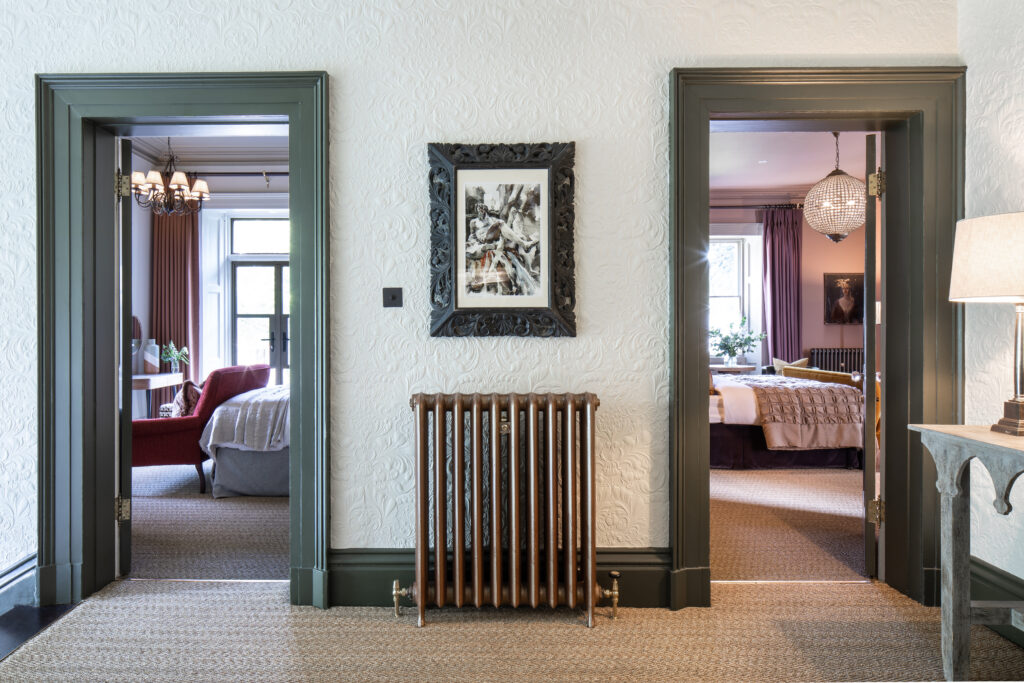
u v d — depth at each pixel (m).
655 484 2.42
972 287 1.82
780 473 4.73
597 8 2.40
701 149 2.38
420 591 2.19
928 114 2.37
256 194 6.61
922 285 2.38
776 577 2.66
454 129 2.41
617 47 2.40
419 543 2.20
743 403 4.77
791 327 7.76
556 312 2.38
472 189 2.38
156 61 2.40
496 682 1.82
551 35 2.40
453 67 2.40
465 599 2.22
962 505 1.82
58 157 2.40
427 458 2.24
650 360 2.42
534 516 2.18
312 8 2.40
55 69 2.41
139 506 3.79
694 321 2.38
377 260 2.41
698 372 2.38
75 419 2.42
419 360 2.42
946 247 2.37
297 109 2.39
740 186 7.57
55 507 2.41
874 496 2.63
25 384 2.42
